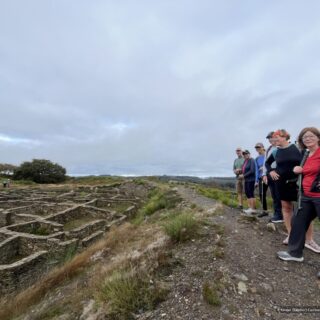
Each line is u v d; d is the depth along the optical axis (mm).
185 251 5191
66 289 6078
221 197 15023
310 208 4473
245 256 4879
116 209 20625
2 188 42781
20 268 8516
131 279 4254
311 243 5359
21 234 11703
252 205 9078
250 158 9164
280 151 5391
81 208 18484
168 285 4039
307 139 4266
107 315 3695
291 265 4609
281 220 7426
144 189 36406
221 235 5879
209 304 3506
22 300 6625
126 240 8422
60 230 13469
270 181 7449
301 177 4520
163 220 9852
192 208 10914
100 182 67375
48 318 4633
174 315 3400
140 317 3518
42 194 30609
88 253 8641
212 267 4398
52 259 9898
